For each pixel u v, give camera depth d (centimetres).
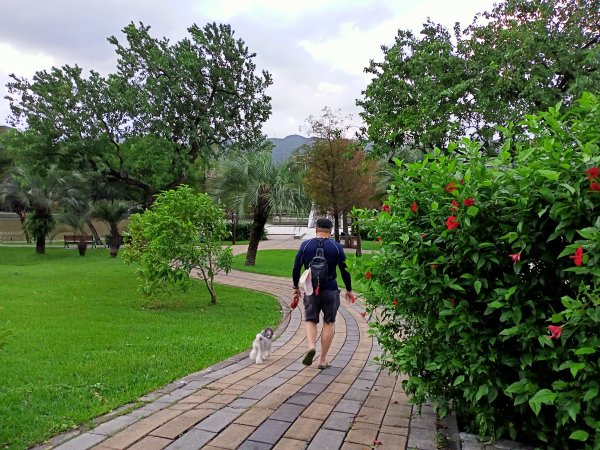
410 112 1440
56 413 342
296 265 514
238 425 327
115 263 1997
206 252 931
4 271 1586
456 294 297
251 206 1741
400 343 354
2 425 316
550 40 1200
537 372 274
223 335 656
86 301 952
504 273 278
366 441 303
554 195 248
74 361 493
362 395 398
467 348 287
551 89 1162
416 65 1409
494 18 1416
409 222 331
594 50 1084
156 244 870
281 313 862
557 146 260
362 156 2195
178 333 664
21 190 2661
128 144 2012
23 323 704
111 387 407
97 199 2838
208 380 437
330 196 2212
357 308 901
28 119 1866
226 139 2044
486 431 302
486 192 288
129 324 721
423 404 370
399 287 314
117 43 1848
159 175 2070
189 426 323
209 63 1931
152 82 1833
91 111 1898
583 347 226
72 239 3284
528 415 289
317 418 343
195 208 912
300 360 525
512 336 277
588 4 1255
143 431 313
